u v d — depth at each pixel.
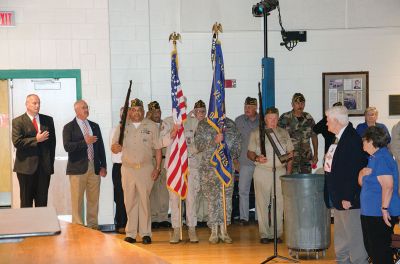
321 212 6.62
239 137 7.70
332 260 6.62
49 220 3.83
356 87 9.88
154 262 2.94
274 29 9.78
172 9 9.71
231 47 9.80
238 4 9.75
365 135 5.05
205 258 6.86
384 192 4.91
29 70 9.15
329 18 9.80
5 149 9.82
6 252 3.13
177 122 7.55
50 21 9.17
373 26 9.81
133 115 7.59
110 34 9.45
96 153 8.46
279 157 6.41
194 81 9.77
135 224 7.79
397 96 9.88
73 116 9.37
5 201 10.09
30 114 8.05
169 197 8.62
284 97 9.88
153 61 9.70
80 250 3.18
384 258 5.00
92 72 9.27
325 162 5.64
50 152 8.17
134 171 7.57
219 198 7.66
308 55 9.84
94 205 8.57
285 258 6.46
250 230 8.60
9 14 9.08
